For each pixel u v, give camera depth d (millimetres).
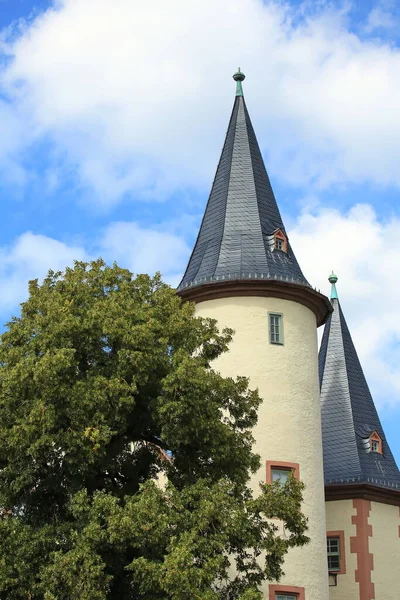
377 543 36375
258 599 21234
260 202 33406
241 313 31125
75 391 22203
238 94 36125
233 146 34781
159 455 24906
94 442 22016
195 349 24953
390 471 37531
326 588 30156
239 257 31891
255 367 30656
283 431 30375
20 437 21766
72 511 21797
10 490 22641
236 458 23828
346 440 37812
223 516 21812
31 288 24984
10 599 21375
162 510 21625
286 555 29297
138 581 21094
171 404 22500
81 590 20672
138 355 22734
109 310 23406
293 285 31484
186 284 32438
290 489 23734
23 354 23125
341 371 39406
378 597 35812
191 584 20641
